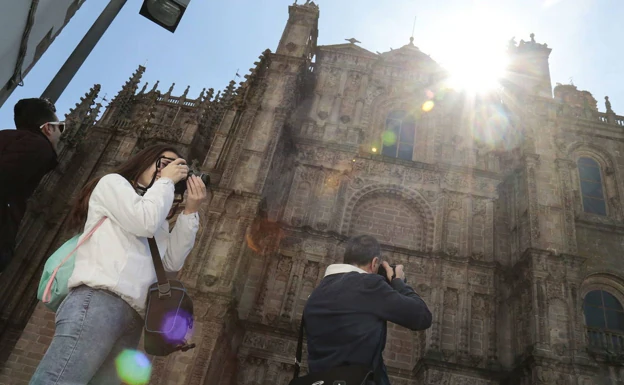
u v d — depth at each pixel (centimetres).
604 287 3084
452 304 2891
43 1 735
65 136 3691
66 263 371
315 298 460
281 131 3312
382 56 4094
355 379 377
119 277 350
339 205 3228
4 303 3167
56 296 366
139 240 379
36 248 3353
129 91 4409
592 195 3491
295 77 3594
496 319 2859
